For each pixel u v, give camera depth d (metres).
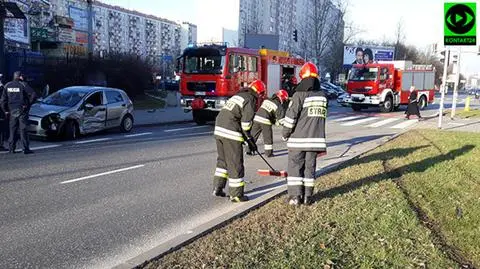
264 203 6.52
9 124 10.79
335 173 8.50
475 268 4.33
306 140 6.12
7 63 23.25
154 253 4.39
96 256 4.66
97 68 25.98
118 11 93.50
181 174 8.80
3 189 7.23
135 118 20.34
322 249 4.59
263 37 38.69
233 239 4.87
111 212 6.18
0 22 20.59
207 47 17.62
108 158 10.29
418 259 4.39
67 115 13.02
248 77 18.75
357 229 5.20
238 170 6.64
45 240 5.07
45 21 49.31
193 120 20.02
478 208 6.30
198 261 4.26
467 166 9.44
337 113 27.94
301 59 22.78
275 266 4.14
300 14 107.94
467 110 30.70
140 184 7.87
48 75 23.80
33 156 10.30
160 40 108.56
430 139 14.09
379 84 27.62
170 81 43.94
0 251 4.73
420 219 5.67
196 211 6.32
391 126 19.86
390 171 8.73
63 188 7.41
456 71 23.50
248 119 6.50
